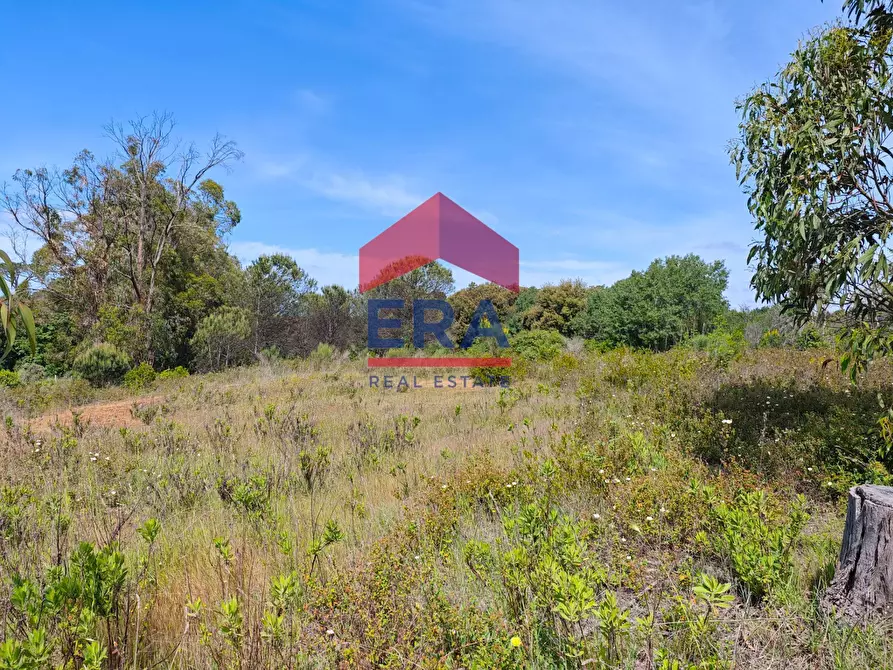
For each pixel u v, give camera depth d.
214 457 6.28
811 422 5.19
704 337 22.00
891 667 2.11
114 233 25.73
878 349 4.06
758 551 2.73
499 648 2.08
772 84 4.55
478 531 3.63
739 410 6.27
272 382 16.95
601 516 3.49
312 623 2.40
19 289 1.53
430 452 6.36
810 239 4.20
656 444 5.11
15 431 7.77
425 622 2.31
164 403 12.13
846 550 2.64
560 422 7.56
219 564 2.79
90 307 24.98
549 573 2.29
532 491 4.11
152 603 2.54
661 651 1.94
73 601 2.00
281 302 31.28
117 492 4.92
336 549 3.44
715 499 3.41
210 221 30.28
